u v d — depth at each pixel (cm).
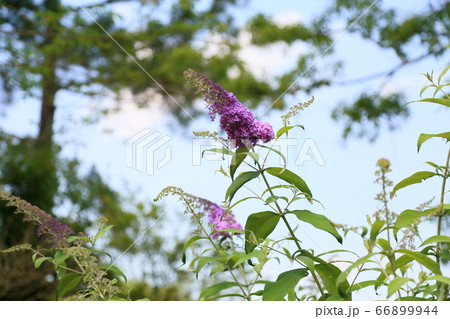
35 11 522
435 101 94
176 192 102
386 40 458
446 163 93
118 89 496
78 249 99
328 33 520
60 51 488
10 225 377
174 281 365
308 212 94
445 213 92
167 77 524
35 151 445
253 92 517
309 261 86
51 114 472
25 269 363
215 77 534
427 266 83
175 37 575
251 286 107
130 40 537
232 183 97
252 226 99
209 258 105
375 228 83
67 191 434
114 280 103
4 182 414
